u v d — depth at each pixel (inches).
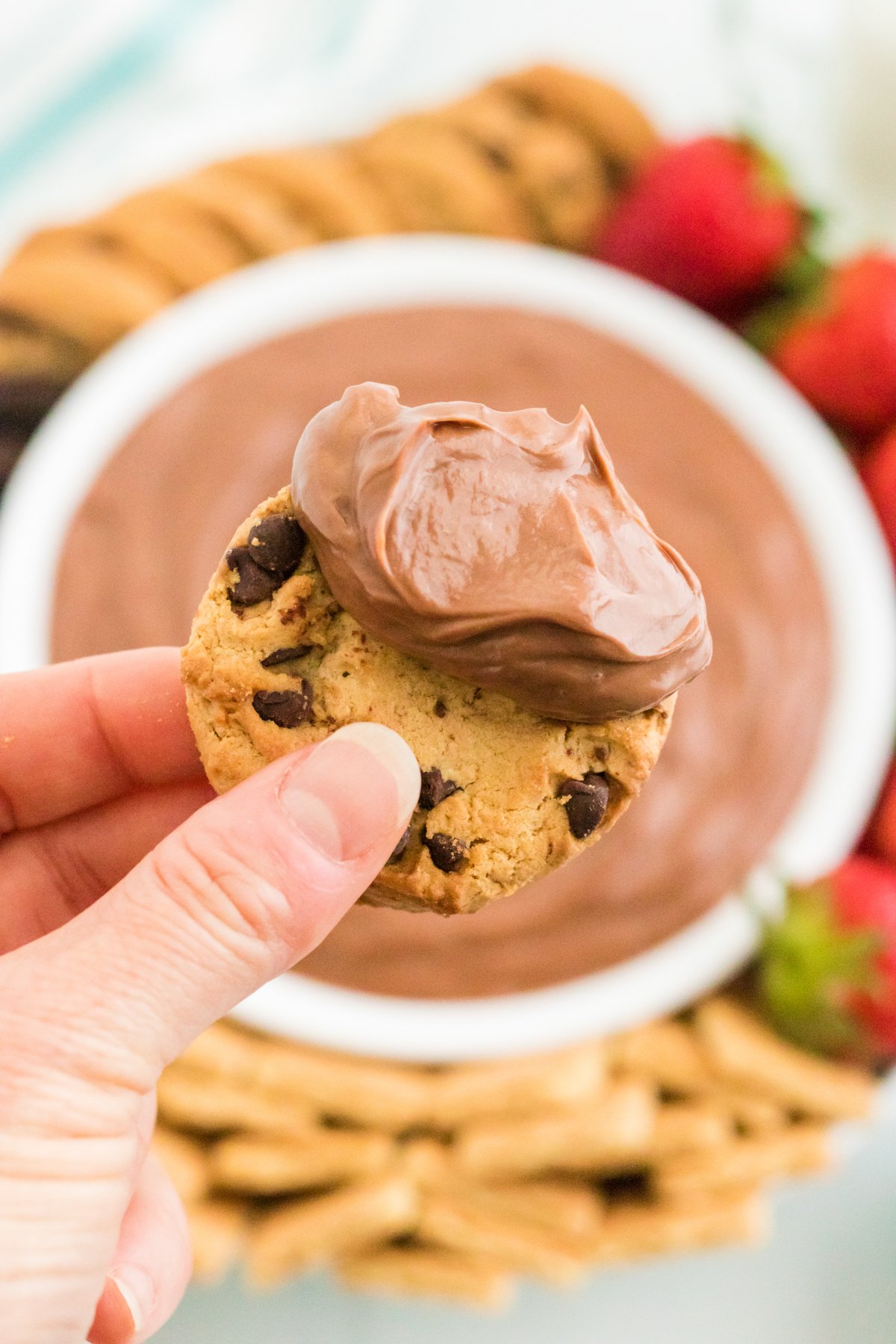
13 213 15.1
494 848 8.6
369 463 8.3
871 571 13.2
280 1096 12.2
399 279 13.6
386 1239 13.1
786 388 13.6
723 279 14.0
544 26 16.1
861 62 14.6
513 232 14.6
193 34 15.8
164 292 14.0
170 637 12.8
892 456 13.9
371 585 8.2
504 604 8.1
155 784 11.1
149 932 8.4
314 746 8.5
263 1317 13.7
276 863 8.4
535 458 8.4
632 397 13.5
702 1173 12.2
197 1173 12.3
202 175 14.4
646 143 14.6
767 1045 12.6
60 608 12.8
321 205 14.3
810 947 12.3
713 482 13.3
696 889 12.6
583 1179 13.0
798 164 15.4
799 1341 13.9
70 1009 8.4
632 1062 12.5
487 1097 12.1
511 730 8.7
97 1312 9.9
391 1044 12.3
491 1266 12.8
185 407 13.2
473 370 13.5
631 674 8.3
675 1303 13.9
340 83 15.8
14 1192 8.3
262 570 8.7
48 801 10.9
